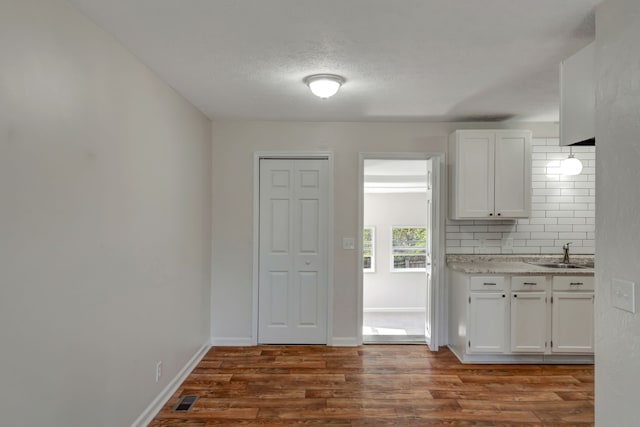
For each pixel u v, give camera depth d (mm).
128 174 2359
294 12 1920
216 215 4172
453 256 4137
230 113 3846
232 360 3740
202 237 3850
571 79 2094
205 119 3939
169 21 2002
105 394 2117
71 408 1832
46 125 1642
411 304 7855
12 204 1466
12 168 1464
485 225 4164
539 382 3273
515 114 3846
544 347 3615
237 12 1918
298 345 4199
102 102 2072
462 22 2018
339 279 4188
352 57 2477
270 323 4230
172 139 3066
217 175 4172
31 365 1573
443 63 2568
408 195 7969
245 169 4176
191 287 3521
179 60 2514
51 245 1679
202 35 2168
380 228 7938
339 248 4184
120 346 2271
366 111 3764
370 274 7871
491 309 3635
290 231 4227
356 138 4188
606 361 1733
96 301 2023
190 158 3490
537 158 4180
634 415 1578
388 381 3279
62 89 1744
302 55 2445
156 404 2754
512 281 3623
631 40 1585
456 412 2773
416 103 3490
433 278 4102
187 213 3416
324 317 4227
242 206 4184
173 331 3088
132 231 2408
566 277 3611
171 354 3049
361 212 4180
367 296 7848
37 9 1586
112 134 2176
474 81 2920
